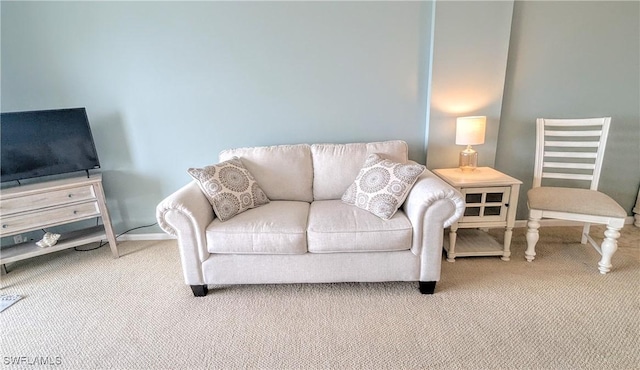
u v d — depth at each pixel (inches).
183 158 96.8
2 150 80.6
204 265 68.7
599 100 92.6
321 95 92.0
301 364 52.8
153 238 104.0
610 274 74.3
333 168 86.0
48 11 82.2
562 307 63.7
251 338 58.7
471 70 86.8
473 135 79.8
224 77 89.9
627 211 101.7
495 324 59.8
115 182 97.7
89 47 85.6
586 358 51.6
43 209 81.4
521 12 85.2
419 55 88.4
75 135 86.1
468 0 81.7
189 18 84.9
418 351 54.3
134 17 84.2
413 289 71.6
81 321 64.9
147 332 61.2
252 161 86.3
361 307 66.2
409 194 70.9
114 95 90.0
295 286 74.4
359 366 52.0
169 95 90.8
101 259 91.4
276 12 85.1
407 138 95.9
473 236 91.7
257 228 66.9
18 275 83.8
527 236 80.6
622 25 86.4
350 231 65.2
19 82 86.6
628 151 96.3
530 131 95.1
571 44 88.0
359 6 85.0
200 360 54.2
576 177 84.7
